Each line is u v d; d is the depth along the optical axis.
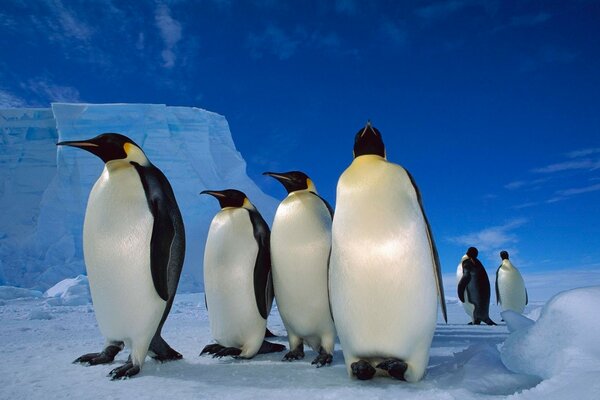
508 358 2.67
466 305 10.30
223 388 2.71
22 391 2.71
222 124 51.44
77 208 37.47
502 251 11.28
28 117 44.03
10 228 39.81
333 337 3.81
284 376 3.07
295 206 3.79
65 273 33.75
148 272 3.23
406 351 2.80
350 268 2.79
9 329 7.03
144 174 3.39
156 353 3.71
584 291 2.46
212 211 41.41
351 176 2.92
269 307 4.12
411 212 2.80
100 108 39.50
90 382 2.93
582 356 2.20
